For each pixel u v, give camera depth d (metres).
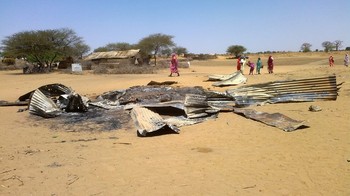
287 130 10.64
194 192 6.52
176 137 10.59
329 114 12.57
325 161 7.84
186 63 56.19
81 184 7.05
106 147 9.73
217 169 7.67
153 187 6.80
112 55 63.19
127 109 15.18
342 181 6.73
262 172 7.39
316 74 29.03
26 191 6.76
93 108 16.12
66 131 11.99
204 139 10.23
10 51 56.59
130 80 30.14
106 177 7.40
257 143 9.57
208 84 23.86
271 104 15.44
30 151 9.47
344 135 9.76
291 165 7.71
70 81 32.75
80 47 69.31
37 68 54.03
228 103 15.61
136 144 9.96
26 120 14.09
